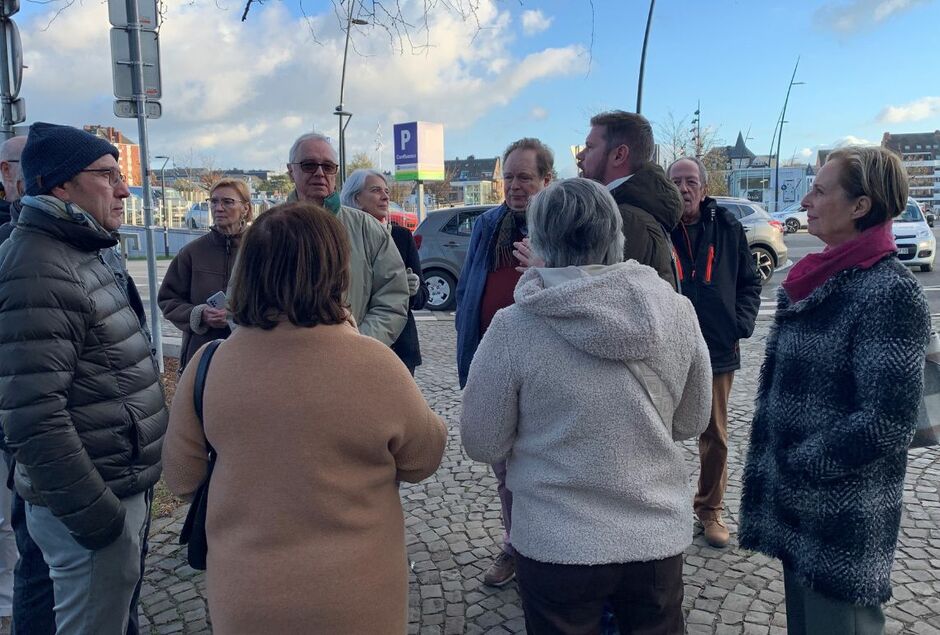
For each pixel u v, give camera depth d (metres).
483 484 4.09
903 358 1.58
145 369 2.00
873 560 1.73
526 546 1.63
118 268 2.23
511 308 1.67
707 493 3.33
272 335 1.47
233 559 1.43
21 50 4.67
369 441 1.46
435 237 10.88
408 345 3.69
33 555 2.18
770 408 1.92
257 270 1.46
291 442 1.42
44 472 1.70
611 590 1.60
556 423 1.60
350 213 2.98
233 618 1.42
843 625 1.79
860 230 1.77
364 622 1.46
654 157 2.41
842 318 1.72
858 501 1.72
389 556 1.53
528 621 1.70
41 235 1.76
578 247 1.61
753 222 12.97
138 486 1.96
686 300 1.71
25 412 1.67
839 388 1.72
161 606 2.87
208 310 3.34
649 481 1.60
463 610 2.82
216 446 1.47
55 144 1.85
